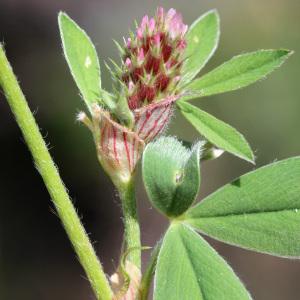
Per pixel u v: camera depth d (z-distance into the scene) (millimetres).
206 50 117
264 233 103
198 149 104
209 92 113
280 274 368
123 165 111
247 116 376
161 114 109
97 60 113
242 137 107
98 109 110
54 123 365
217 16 119
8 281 365
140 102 109
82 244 106
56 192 106
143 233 355
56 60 374
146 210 359
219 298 101
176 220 106
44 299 365
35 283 367
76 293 367
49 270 372
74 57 112
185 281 102
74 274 372
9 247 370
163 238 105
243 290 101
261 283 365
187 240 105
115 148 110
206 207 106
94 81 112
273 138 374
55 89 369
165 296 101
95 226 372
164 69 108
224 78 113
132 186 112
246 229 104
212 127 109
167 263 103
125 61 111
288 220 103
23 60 372
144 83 108
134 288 107
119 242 373
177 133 348
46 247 375
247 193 105
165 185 105
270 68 111
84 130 366
